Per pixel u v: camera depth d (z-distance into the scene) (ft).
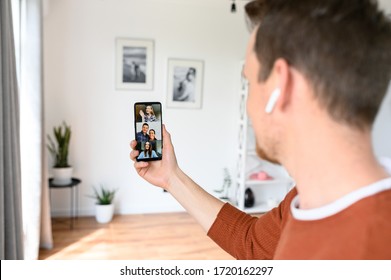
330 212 1.33
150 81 11.89
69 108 11.41
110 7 11.35
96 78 11.50
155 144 3.00
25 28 8.16
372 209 1.24
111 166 11.98
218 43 12.37
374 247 1.19
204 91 12.46
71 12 11.09
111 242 9.73
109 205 11.29
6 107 5.03
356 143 1.33
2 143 4.82
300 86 1.37
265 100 1.49
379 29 1.32
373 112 1.33
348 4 1.32
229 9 12.27
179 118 12.34
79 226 10.89
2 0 4.91
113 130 11.83
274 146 1.54
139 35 11.69
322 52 1.30
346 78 1.29
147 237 10.21
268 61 1.44
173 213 12.51
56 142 11.34
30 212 8.29
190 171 12.66
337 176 1.36
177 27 11.95
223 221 2.80
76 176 11.74
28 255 8.28
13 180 5.49
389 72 1.33
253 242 2.56
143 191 12.37
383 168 1.44
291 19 1.36
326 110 1.33
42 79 8.61
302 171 1.45
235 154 12.94
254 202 13.11
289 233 1.49
